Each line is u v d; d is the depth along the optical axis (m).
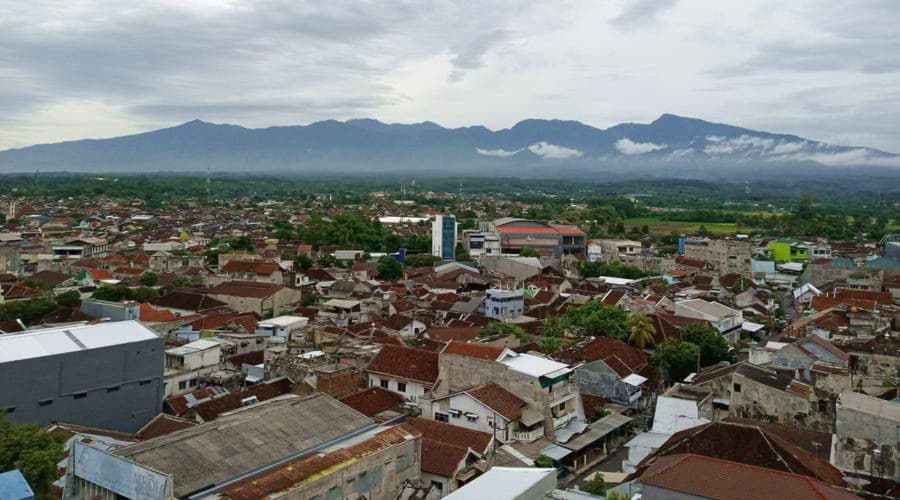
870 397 61.00
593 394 84.44
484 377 69.56
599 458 69.94
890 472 53.72
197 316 111.00
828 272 168.62
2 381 60.69
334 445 51.44
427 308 138.12
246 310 132.25
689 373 94.12
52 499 46.34
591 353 91.75
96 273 153.62
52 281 148.75
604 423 73.38
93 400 67.25
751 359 89.00
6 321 97.06
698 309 120.56
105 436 58.72
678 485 41.19
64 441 53.34
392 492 50.12
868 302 119.81
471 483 45.00
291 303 141.25
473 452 56.88
